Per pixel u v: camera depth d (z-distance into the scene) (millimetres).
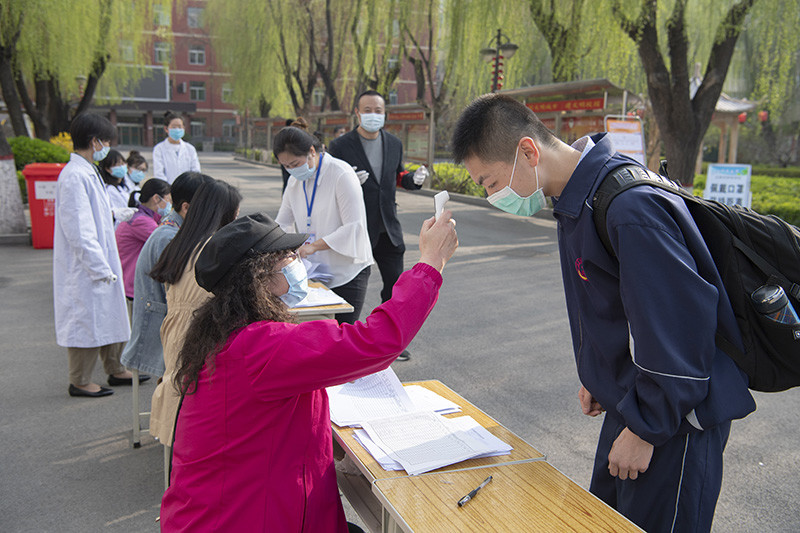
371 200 4871
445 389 2484
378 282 7934
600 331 1771
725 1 12195
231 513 1616
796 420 4133
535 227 12758
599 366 1832
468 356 5246
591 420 4062
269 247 1718
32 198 9398
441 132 26703
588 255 1697
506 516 1564
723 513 3029
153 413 2586
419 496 1646
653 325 1520
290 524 1654
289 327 1634
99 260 4039
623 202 1595
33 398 4293
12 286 7277
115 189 6125
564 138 15562
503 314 6500
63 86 18734
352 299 4391
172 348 2504
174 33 53500
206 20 33344
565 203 1723
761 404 4402
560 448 3676
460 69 17516
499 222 13383
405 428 2023
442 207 1826
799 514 3031
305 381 1581
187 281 2506
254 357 1585
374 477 1746
